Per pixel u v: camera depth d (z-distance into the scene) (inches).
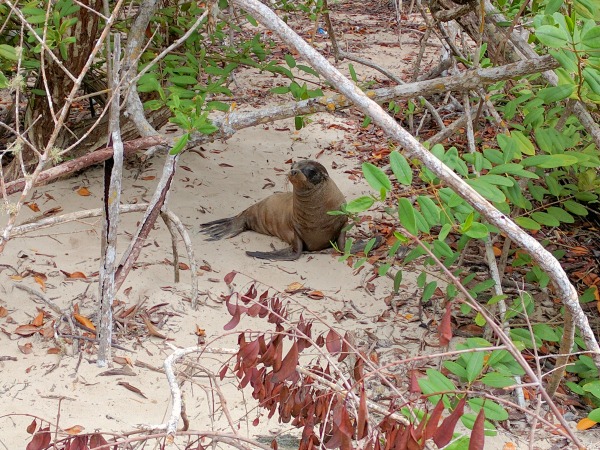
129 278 223.3
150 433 111.2
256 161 325.1
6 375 177.5
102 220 171.0
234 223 271.9
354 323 210.4
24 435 155.4
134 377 179.5
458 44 440.5
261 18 118.2
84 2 245.1
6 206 120.2
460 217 161.6
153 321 204.1
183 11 269.7
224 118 189.2
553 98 149.1
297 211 247.8
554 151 178.7
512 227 108.0
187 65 250.5
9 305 206.1
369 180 118.1
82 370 180.7
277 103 381.7
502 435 161.8
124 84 196.5
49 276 221.9
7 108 335.6
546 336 167.2
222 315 210.5
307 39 507.8
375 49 502.3
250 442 103.3
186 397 170.9
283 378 96.0
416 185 299.3
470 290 189.3
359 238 263.9
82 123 285.6
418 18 588.4
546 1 167.0
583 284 227.8
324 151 340.2
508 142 168.7
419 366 187.9
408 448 85.7
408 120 366.0
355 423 101.3
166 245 249.3
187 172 306.5
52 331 195.2
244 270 239.0
